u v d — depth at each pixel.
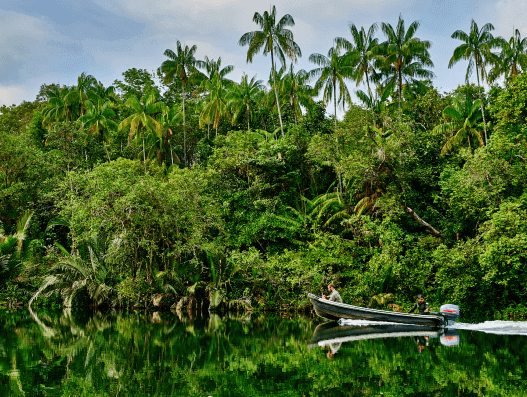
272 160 28.89
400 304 22.28
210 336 14.84
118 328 17.02
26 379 8.91
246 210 29.05
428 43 35.03
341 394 7.80
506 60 32.09
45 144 41.47
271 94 39.03
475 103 30.14
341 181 31.27
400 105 35.53
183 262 25.92
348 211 28.78
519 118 24.45
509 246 19.25
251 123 42.50
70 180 26.25
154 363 10.51
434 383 8.48
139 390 8.10
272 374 9.36
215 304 24.16
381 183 26.97
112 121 41.09
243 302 24.20
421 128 34.75
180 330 16.42
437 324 16.83
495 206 22.06
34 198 33.56
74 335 15.09
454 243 25.09
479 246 21.02
